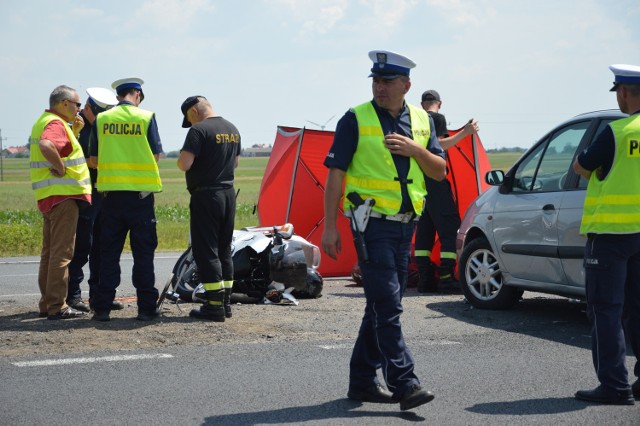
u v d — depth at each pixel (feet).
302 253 34.04
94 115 31.42
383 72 18.28
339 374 21.42
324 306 33.09
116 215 27.89
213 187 28.37
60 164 27.55
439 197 38.22
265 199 44.73
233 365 22.17
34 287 40.22
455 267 38.75
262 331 27.02
